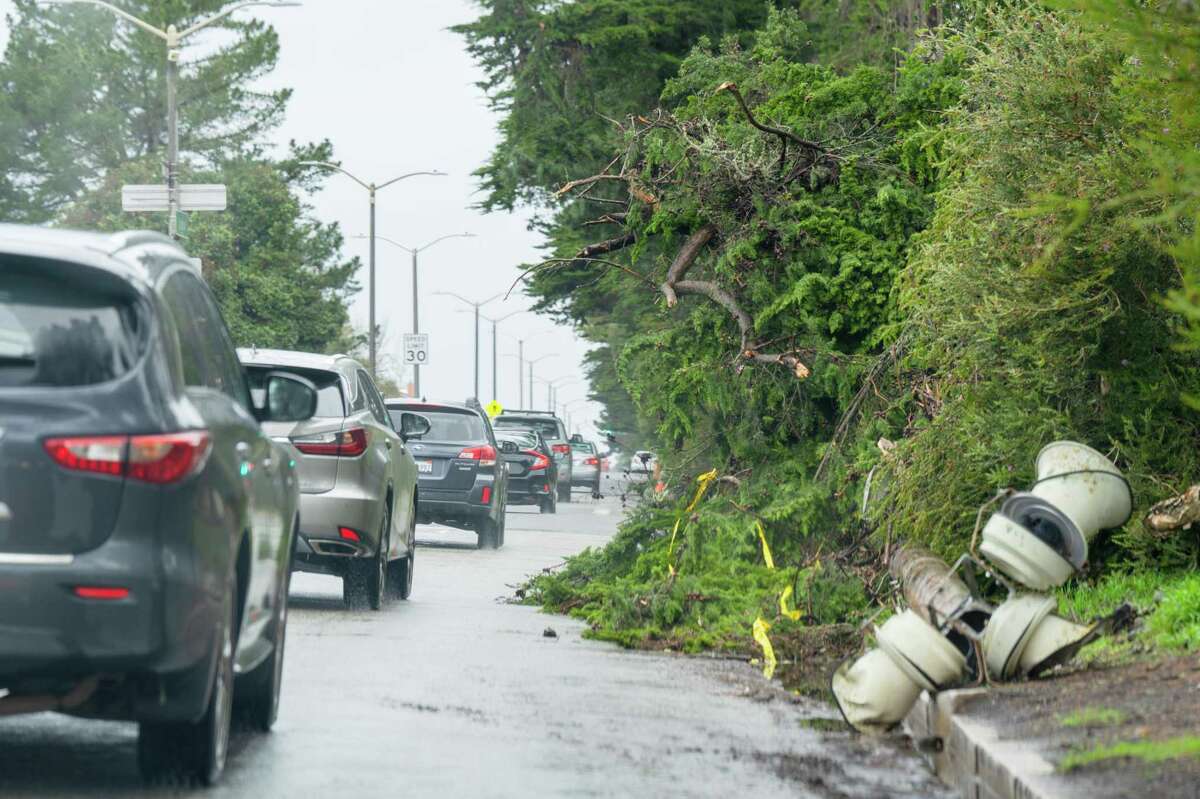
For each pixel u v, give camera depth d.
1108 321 25.53
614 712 20.47
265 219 148.75
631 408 106.31
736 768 16.62
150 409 13.49
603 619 31.19
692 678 24.36
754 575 31.86
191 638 13.51
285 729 18.17
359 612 32.59
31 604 12.98
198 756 14.54
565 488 108.69
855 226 37.06
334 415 31.95
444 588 40.88
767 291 36.72
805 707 21.42
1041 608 18.62
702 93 41.84
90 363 13.51
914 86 37.75
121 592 13.12
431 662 24.89
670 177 37.66
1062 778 13.43
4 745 16.39
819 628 28.31
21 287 13.71
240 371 17.78
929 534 26.69
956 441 26.45
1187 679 17.34
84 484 13.21
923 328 28.14
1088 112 24.77
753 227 36.91
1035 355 25.47
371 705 20.20
